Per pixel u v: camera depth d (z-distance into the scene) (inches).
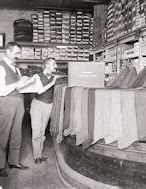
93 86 116.7
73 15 292.4
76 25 293.9
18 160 127.1
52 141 170.6
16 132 123.3
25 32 289.4
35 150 134.1
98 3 308.3
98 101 95.4
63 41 293.6
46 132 196.7
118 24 214.4
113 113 92.1
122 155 92.5
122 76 113.0
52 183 108.7
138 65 178.4
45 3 314.2
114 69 235.1
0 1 309.4
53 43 293.0
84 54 296.2
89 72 116.6
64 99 113.8
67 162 116.4
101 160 99.0
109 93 93.9
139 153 90.4
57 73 186.5
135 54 185.5
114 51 233.1
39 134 133.0
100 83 117.0
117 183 95.7
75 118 102.7
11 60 116.7
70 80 116.5
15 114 120.9
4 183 108.1
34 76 124.3
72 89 108.2
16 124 122.4
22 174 118.6
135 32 182.9
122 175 94.6
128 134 90.4
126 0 196.4
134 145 90.8
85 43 296.7
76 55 294.7
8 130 117.5
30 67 287.3
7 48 115.1
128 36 201.8
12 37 322.3
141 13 170.9
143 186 91.6
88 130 97.2
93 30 292.2
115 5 221.5
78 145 105.0
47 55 291.9
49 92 130.2
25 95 247.3
